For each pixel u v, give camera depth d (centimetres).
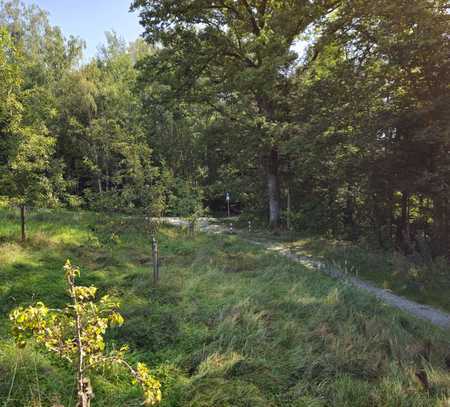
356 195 2031
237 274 1004
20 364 457
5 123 930
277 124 1962
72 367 459
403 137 1426
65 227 1363
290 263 1213
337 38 1625
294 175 2431
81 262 962
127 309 667
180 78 2269
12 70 905
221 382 473
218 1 2158
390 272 1178
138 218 1245
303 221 2270
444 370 563
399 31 1322
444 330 772
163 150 3731
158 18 2102
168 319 638
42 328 258
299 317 722
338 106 1547
